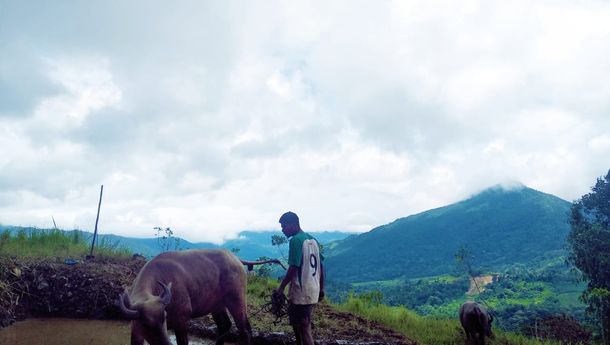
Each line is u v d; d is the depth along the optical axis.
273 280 13.84
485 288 111.19
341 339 8.40
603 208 29.16
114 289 9.80
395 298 113.69
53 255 10.93
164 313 4.92
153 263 5.75
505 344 10.55
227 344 7.90
